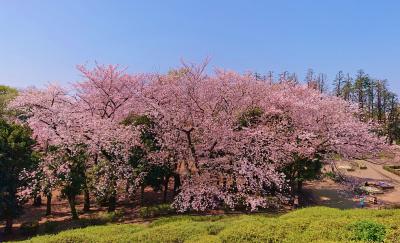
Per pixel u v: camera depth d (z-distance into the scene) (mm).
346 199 31016
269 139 25734
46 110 24719
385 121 69750
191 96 26266
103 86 28266
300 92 33094
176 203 23828
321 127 27484
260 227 11773
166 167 26047
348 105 31484
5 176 21266
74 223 22234
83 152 23766
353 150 27453
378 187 37812
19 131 22312
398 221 11297
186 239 12086
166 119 24938
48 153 23891
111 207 25453
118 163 24562
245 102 28141
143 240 12125
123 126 25656
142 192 26797
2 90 44531
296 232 11344
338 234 10672
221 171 25328
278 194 25344
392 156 30016
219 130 25172
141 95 26172
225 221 15102
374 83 76750
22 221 24984
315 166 28594
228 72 28516
